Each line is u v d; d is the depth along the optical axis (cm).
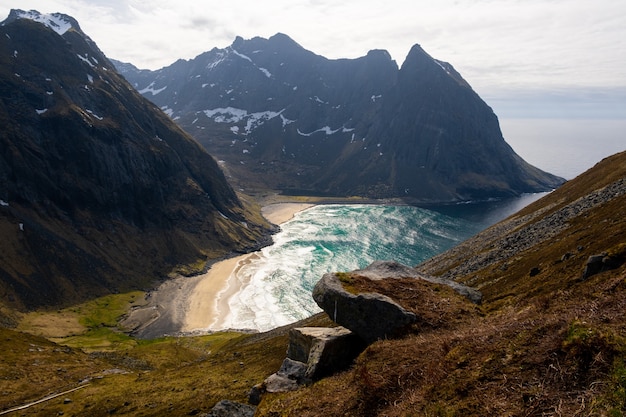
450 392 1115
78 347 11162
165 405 4091
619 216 4391
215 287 17375
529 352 1102
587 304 1326
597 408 831
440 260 10194
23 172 18438
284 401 1738
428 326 2106
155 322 14162
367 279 2530
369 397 1349
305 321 8194
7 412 4872
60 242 17562
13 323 12669
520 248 6612
